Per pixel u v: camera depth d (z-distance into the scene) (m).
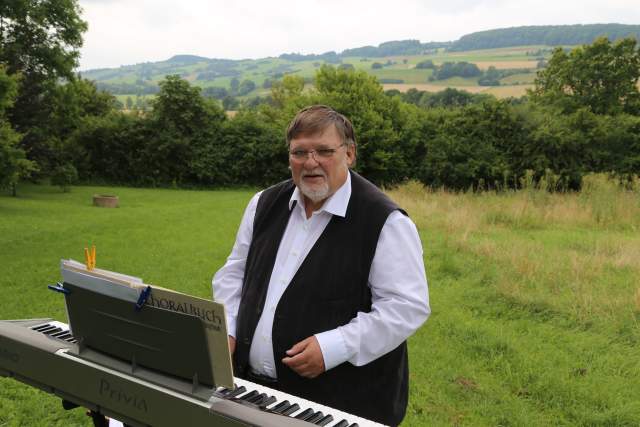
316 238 2.27
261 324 2.28
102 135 34.66
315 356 2.06
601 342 5.59
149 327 1.88
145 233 12.80
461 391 4.55
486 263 8.73
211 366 1.80
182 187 35.25
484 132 29.89
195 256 10.16
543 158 28.39
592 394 4.43
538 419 4.11
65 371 2.16
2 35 29.45
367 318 2.12
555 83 41.31
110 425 2.83
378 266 2.17
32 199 23.70
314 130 2.19
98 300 2.00
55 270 8.84
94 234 12.56
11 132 21.98
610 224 13.00
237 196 27.48
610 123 28.52
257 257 2.41
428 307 2.18
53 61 30.39
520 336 5.80
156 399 1.90
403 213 2.24
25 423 4.02
